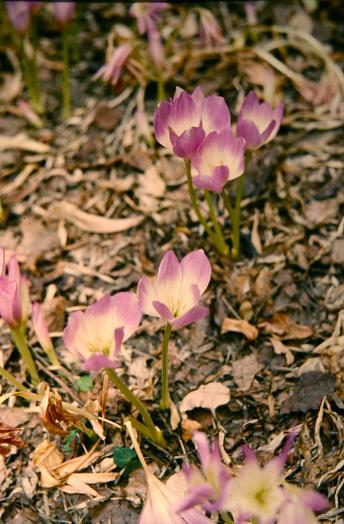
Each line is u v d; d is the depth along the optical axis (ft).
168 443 3.49
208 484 2.89
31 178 4.36
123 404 3.57
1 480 3.43
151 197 4.23
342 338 3.68
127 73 4.66
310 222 4.08
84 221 4.17
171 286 3.14
